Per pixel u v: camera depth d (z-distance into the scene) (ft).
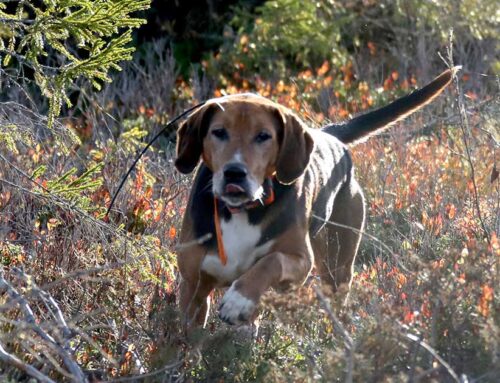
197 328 19.15
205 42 51.85
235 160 20.30
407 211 28.66
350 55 50.70
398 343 16.69
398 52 50.11
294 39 49.29
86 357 19.21
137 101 43.21
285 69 48.70
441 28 49.70
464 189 29.99
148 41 52.03
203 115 21.20
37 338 18.29
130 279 20.97
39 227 23.91
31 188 23.32
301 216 21.40
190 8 52.65
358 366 15.94
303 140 21.35
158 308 19.95
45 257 21.29
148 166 31.94
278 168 21.01
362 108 41.32
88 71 21.16
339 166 24.38
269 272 19.85
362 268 27.40
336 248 24.31
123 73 45.11
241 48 48.65
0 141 23.75
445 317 17.65
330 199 23.56
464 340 17.60
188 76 49.44
